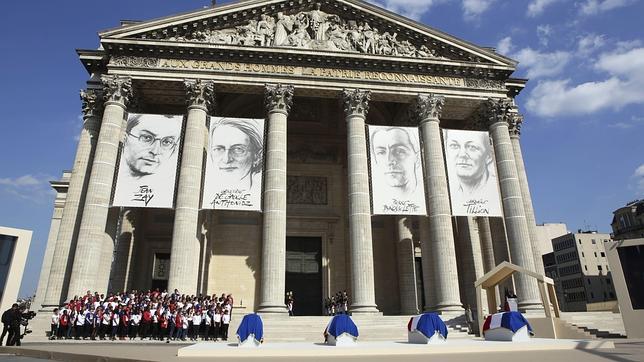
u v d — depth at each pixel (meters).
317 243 49.81
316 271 48.69
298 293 47.56
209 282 44.75
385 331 32.03
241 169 37.62
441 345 19.91
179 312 30.02
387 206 38.22
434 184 40.31
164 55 40.62
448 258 38.12
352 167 39.53
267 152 39.28
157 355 18.08
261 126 39.28
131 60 40.19
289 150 51.84
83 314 29.92
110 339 29.77
